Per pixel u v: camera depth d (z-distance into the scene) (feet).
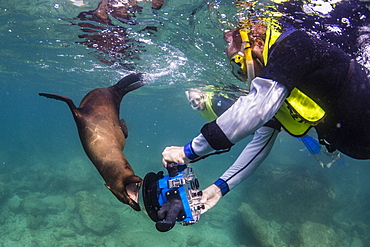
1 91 132.77
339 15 10.74
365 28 9.51
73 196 54.65
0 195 51.55
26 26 28.12
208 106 23.71
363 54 8.38
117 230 46.83
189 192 6.57
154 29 23.25
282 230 50.16
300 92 5.60
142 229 49.26
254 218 48.96
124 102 123.65
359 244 50.90
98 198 50.72
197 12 18.07
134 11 20.04
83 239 43.80
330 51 5.57
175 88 54.29
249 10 15.17
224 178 8.86
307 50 5.26
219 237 51.06
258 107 4.95
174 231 49.01
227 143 5.08
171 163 6.25
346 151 6.24
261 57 6.57
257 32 6.81
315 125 6.28
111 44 28.96
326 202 55.93
